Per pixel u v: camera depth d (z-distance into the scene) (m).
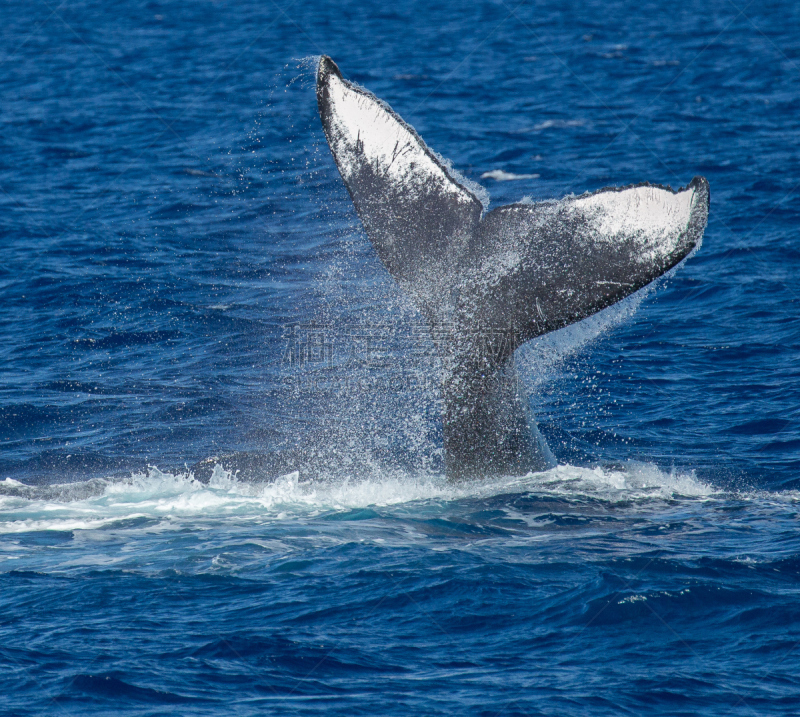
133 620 33.31
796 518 41.38
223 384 60.97
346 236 92.56
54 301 77.50
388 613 33.78
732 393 59.94
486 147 132.38
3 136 142.75
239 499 43.72
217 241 92.50
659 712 28.50
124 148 133.25
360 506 42.47
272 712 28.44
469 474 43.12
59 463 50.38
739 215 98.44
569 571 36.25
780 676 30.23
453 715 28.36
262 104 161.50
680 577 35.78
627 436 53.50
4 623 33.06
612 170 118.44
